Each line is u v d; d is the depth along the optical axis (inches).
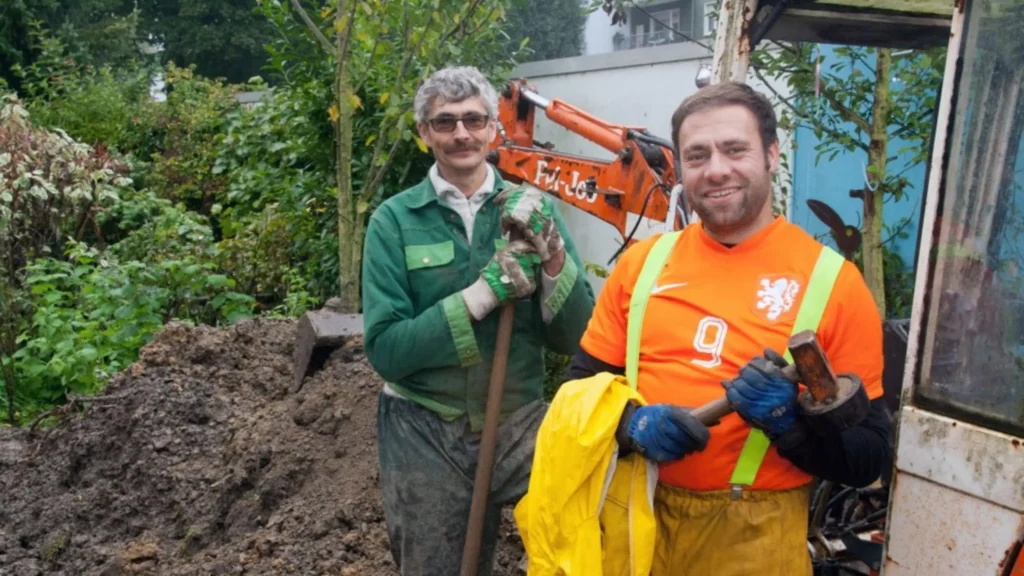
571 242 118.8
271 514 162.7
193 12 978.7
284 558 146.9
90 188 333.1
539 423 117.5
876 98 192.1
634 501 80.3
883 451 78.2
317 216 321.7
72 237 340.5
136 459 189.6
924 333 79.0
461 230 114.0
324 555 145.9
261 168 364.2
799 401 73.1
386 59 267.1
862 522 111.1
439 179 113.7
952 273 77.4
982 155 76.2
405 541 116.0
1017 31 74.5
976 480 73.2
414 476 114.5
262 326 231.5
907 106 218.8
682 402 80.6
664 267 85.9
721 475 80.7
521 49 314.2
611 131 213.8
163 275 277.0
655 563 84.5
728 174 78.8
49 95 600.4
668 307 83.4
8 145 320.5
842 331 78.4
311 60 281.3
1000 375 73.2
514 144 251.1
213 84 617.3
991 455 72.2
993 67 75.7
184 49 988.6
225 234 388.5
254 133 361.4
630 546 79.7
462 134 109.6
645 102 277.9
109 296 267.1
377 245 112.3
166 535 171.5
